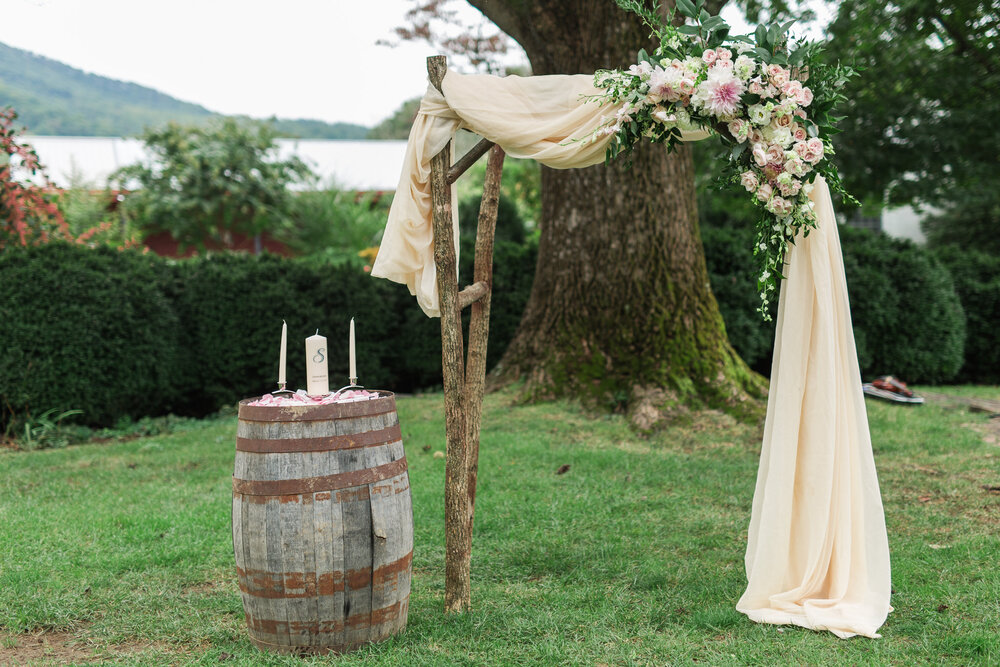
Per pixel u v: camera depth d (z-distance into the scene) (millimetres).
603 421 7359
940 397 9383
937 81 14148
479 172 21141
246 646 3145
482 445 6703
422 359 10008
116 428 8211
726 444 6680
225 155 18594
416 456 6531
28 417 7609
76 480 6008
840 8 14148
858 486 3498
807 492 3508
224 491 5594
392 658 2938
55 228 9305
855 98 14531
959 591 3539
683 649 3023
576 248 8102
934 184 14453
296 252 18453
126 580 3914
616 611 3445
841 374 3539
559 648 3051
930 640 3074
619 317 7879
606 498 5262
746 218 12000
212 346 8906
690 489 5469
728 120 3209
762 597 3494
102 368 7895
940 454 6297
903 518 4715
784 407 3502
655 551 4297
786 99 3090
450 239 3465
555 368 8008
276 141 20703
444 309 3447
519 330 8633
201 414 9383
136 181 18422
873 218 23312
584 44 7531
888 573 3412
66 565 4035
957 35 14328
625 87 3197
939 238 21922
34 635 3320
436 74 3391
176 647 3207
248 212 19359
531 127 3330
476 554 4289
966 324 11945
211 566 4129
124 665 2980
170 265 9031
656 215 7828
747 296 9641
